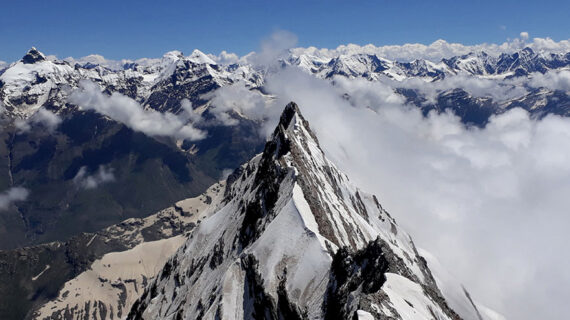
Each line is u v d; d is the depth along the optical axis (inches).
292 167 6033.5
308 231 4463.6
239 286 4554.6
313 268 4040.4
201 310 4837.6
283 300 3932.1
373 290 3331.7
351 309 3102.9
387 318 2721.5
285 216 4852.4
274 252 4485.7
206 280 6028.5
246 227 5959.6
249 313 4188.0
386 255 3681.1
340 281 3649.1
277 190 5900.6
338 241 4808.1
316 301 3708.2
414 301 3262.8
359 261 3759.8
